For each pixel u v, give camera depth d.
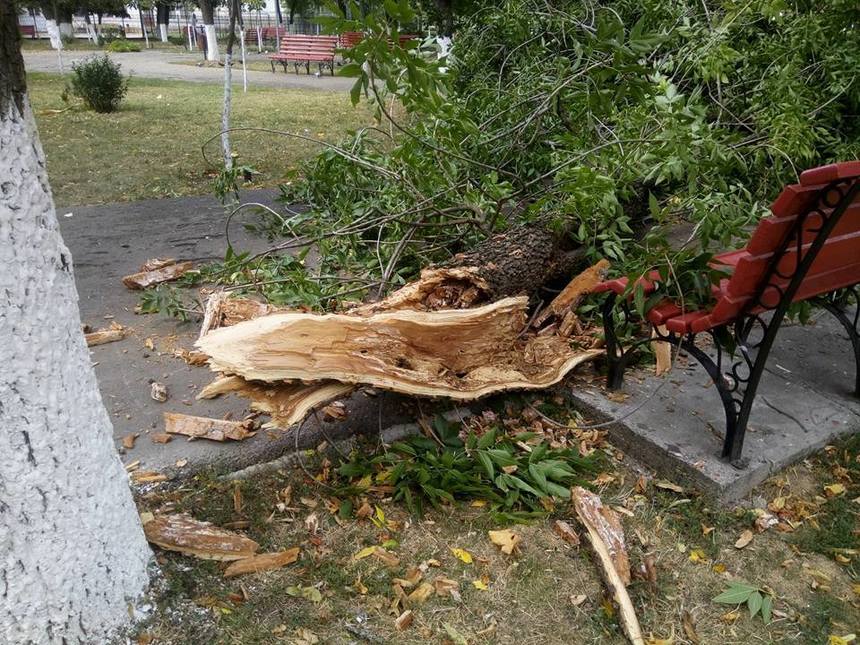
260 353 2.25
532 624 2.00
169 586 1.97
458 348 2.72
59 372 1.58
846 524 2.43
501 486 2.46
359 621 1.96
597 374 3.19
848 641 1.99
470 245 3.88
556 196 3.59
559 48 4.78
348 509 2.35
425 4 6.11
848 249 2.55
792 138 3.51
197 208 6.01
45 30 33.31
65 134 9.42
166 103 12.54
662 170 3.08
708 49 3.77
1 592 1.56
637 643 1.91
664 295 2.62
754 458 2.57
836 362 3.35
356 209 4.08
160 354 3.32
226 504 2.35
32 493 1.55
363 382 2.39
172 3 38.25
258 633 1.88
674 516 2.43
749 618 2.07
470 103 4.62
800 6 4.19
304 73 19.94
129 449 2.55
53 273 1.56
